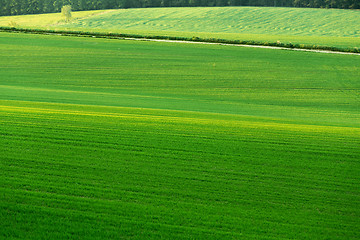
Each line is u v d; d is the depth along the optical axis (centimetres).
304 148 3878
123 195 2680
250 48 12862
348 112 7312
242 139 4078
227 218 2450
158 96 7981
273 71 10400
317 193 2886
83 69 10106
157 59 11269
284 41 14675
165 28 19688
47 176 2909
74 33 14438
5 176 2858
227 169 3256
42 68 10050
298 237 2289
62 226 2238
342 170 3353
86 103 6244
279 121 5444
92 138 3847
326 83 9494
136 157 3403
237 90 8800
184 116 5269
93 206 2494
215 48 12719
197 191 2812
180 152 3584
